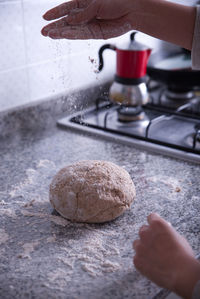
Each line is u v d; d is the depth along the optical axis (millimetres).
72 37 838
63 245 676
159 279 554
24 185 878
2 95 1133
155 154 1047
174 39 871
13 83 1151
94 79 1418
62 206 729
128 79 1185
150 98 1472
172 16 843
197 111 1336
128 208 764
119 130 1158
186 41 863
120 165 980
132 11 847
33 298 557
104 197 721
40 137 1163
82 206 717
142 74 1205
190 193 846
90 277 600
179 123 1233
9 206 794
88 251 660
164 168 964
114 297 560
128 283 588
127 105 1216
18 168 963
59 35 828
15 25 1096
